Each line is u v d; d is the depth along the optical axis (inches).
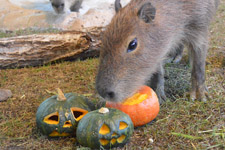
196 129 53.1
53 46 76.7
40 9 119.3
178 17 54.3
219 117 55.3
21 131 55.0
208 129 53.0
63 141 52.1
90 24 104.1
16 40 76.0
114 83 48.7
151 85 60.3
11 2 122.8
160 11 52.6
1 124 56.6
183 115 56.3
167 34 52.9
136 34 49.7
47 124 51.8
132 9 51.2
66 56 78.2
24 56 76.4
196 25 57.2
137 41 49.8
